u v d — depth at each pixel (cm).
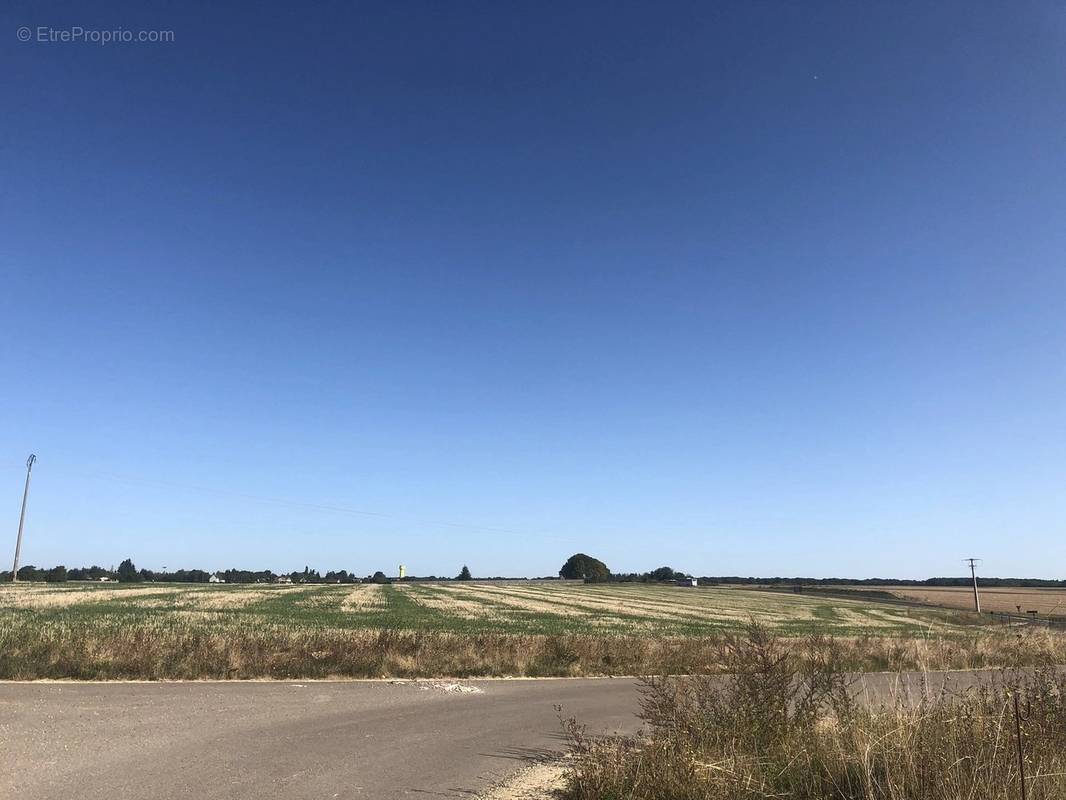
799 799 646
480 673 2073
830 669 930
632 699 1664
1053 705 735
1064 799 583
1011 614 5909
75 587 8531
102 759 887
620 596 10219
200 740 1023
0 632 2033
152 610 4494
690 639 2788
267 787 794
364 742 1064
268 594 7944
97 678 1627
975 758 609
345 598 7431
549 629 4034
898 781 605
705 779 649
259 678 1767
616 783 702
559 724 1296
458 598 8069
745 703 822
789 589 14700
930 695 809
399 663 2006
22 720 1106
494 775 898
